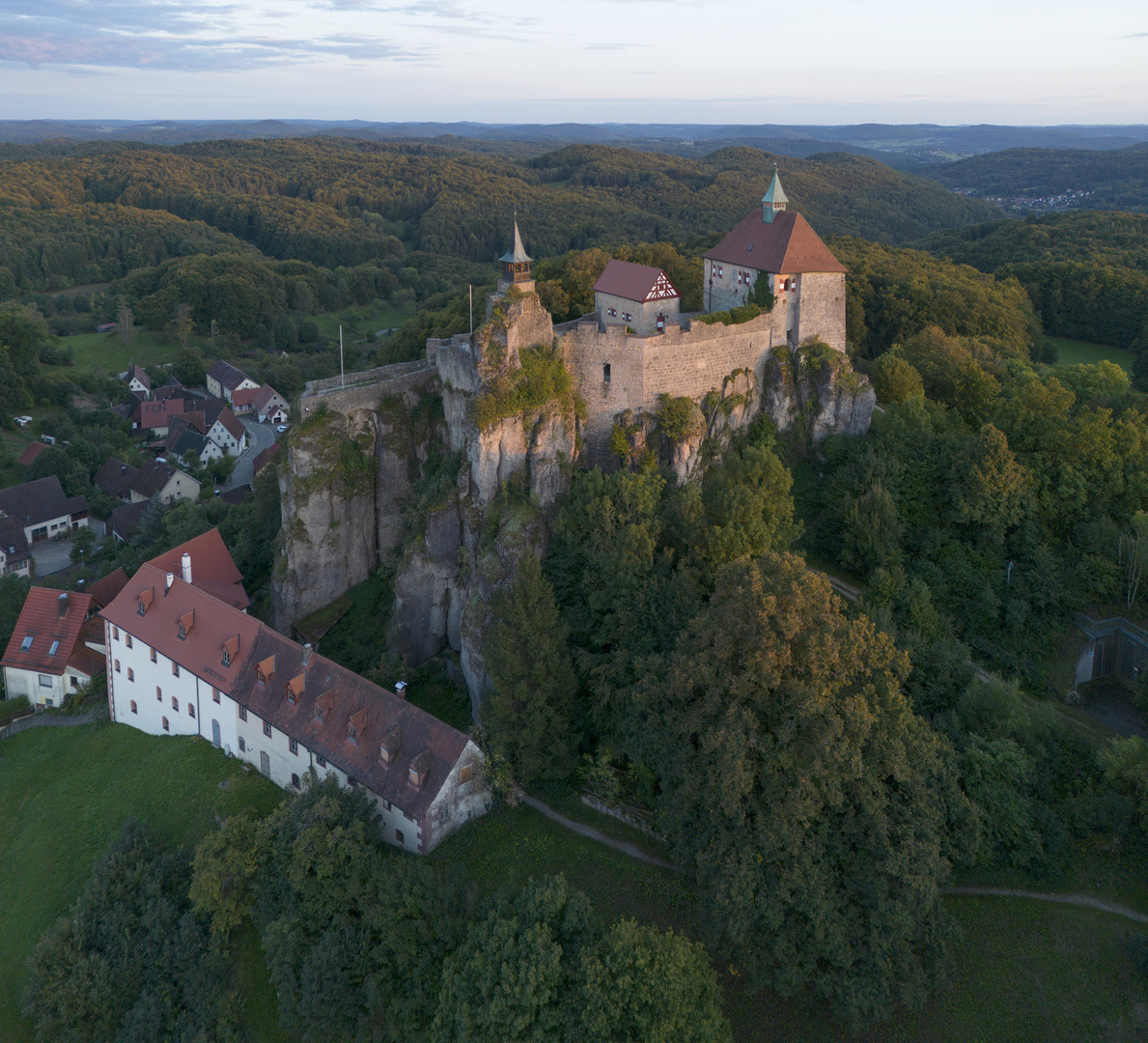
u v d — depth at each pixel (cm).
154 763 6750
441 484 7562
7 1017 5512
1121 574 7069
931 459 7944
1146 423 8212
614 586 6366
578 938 4619
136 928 5566
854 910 4706
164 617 7038
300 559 7931
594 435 7825
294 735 6047
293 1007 4950
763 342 8544
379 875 5053
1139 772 5325
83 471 14362
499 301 7344
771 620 4816
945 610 7144
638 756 5662
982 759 5450
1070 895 5216
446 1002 4516
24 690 8125
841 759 4556
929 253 19375
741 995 4869
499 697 5956
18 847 6450
